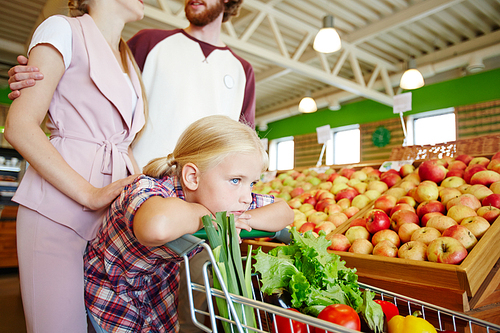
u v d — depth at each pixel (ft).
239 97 5.51
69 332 2.75
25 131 2.66
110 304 2.74
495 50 20.33
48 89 2.85
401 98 11.12
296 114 31.68
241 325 2.05
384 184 6.76
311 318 1.90
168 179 2.75
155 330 2.92
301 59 24.26
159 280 3.00
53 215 2.79
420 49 23.73
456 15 19.76
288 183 8.79
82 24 3.16
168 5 16.60
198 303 5.21
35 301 2.73
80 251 2.91
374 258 3.98
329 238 5.18
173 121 4.84
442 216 4.63
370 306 2.50
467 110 23.13
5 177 15.46
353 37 21.45
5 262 15.11
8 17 19.19
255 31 21.68
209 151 2.48
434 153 7.42
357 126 29.19
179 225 2.15
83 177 2.95
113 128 3.24
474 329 3.18
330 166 8.86
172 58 4.96
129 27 20.70
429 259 3.97
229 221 2.31
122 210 2.47
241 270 2.29
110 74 3.20
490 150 6.55
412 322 2.40
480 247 3.63
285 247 2.90
